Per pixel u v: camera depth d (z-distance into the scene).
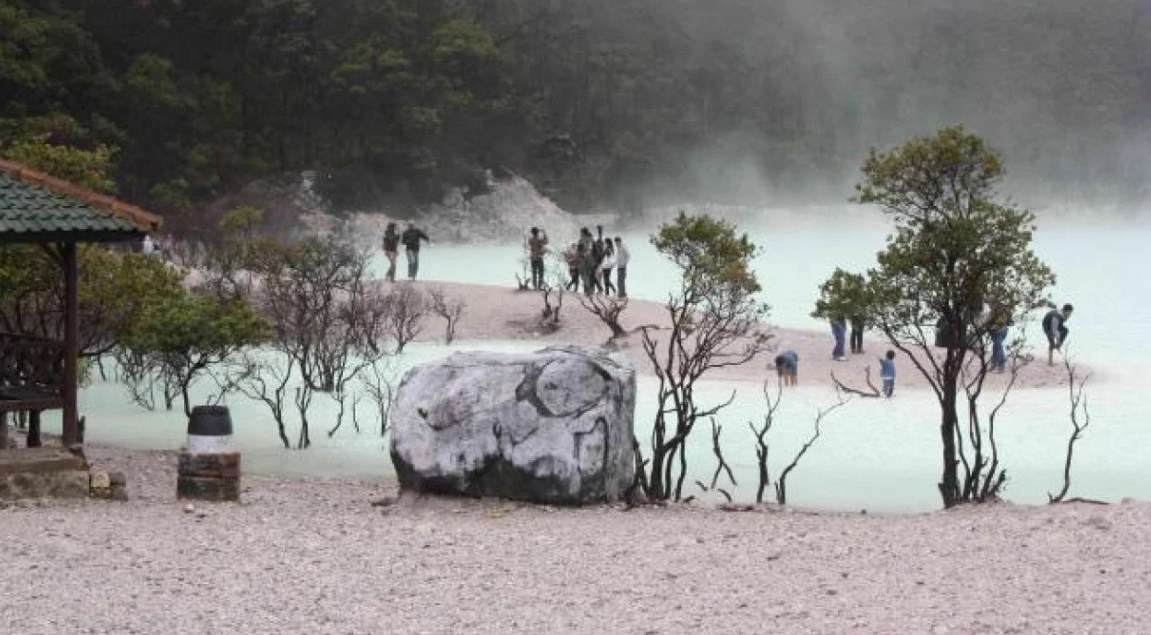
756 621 11.48
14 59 94.19
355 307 40.09
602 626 11.31
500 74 123.69
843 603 12.09
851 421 27.86
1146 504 16.81
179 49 112.81
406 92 111.69
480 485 17.89
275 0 110.56
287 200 100.25
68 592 12.09
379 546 14.36
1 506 16.58
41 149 26.66
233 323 26.86
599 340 40.94
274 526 15.45
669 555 14.09
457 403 18.03
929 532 15.39
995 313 20.25
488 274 68.62
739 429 27.03
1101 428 27.03
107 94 100.12
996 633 11.10
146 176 102.25
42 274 24.52
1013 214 20.11
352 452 24.72
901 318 20.48
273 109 113.56
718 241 27.20
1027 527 15.38
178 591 12.23
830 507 19.94
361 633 11.03
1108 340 42.28
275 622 11.29
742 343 38.69
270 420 28.25
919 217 21.36
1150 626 11.31
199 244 69.38
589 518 16.67
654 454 20.12
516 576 13.06
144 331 26.44
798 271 73.88
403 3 118.19
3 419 19.62
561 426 17.72
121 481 17.78
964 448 24.98
